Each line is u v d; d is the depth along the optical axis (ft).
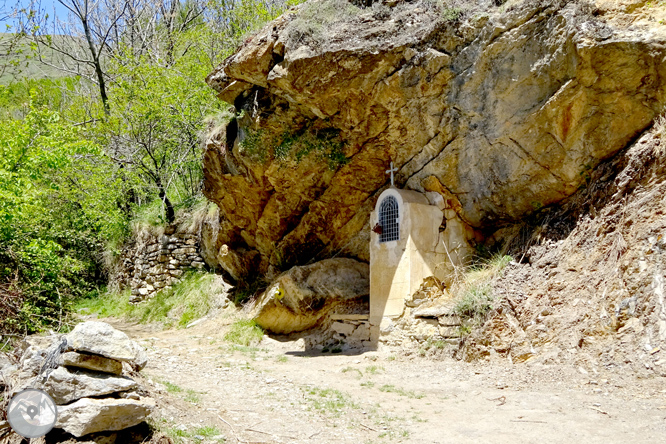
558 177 29.78
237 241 50.47
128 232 65.36
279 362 31.91
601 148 27.89
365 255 40.55
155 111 60.34
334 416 19.76
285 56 34.22
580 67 26.48
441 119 33.01
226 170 44.14
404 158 36.11
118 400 15.80
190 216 59.06
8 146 35.19
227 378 25.98
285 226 44.91
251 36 37.63
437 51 31.65
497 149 31.45
